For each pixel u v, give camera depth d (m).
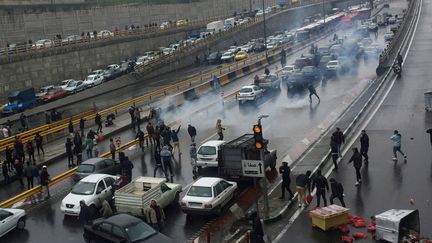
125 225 18.69
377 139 31.92
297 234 19.81
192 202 22.45
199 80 63.31
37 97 60.19
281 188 24.97
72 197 24.23
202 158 28.92
